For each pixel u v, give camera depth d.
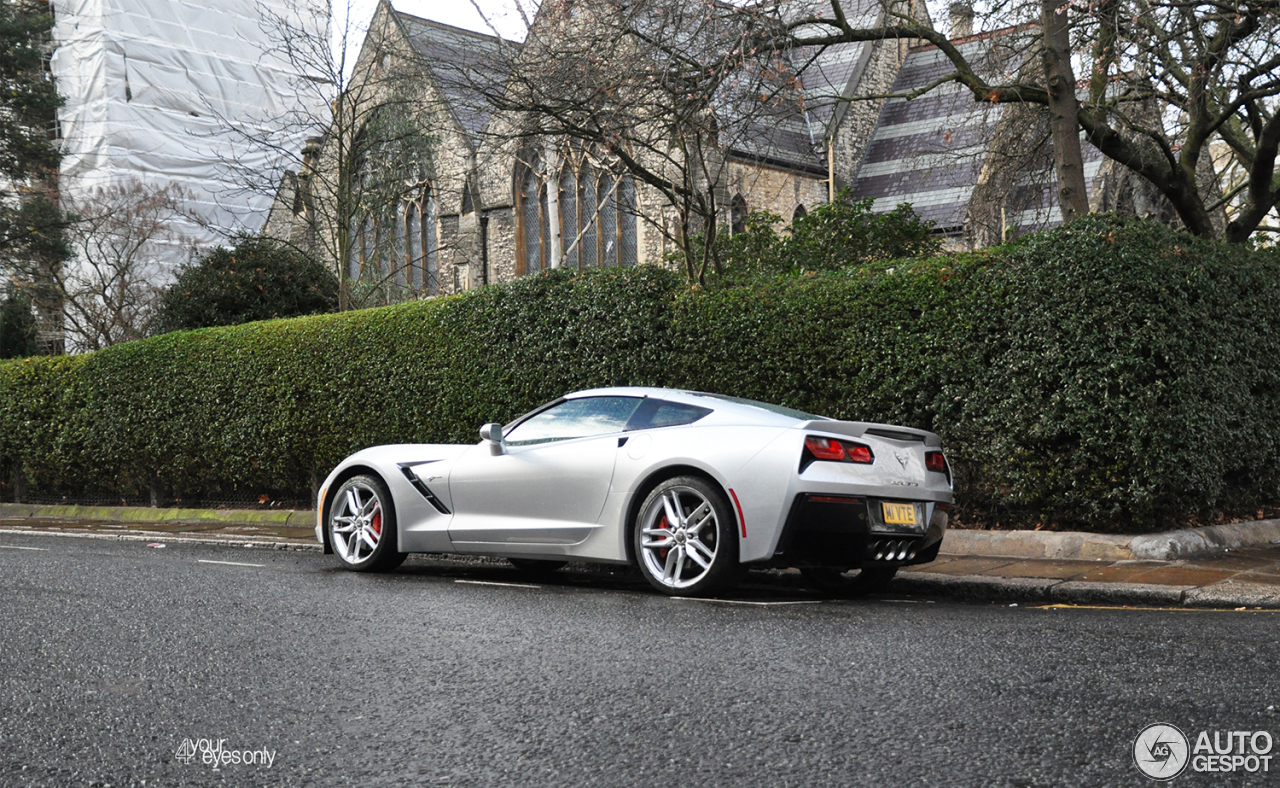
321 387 13.50
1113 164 21.45
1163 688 4.13
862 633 5.40
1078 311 8.53
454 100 16.28
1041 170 15.09
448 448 8.36
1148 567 7.53
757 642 5.21
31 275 30.28
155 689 4.46
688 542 6.88
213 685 4.52
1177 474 8.35
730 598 6.79
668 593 6.94
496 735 3.75
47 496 17.16
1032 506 9.09
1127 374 8.33
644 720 3.88
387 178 22.30
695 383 10.55
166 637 5.55
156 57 35.84
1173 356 8.35
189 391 14.80
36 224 29.98
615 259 30.45
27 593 7.15
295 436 13.73
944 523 7.18
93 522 14.96
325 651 5.17
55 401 16.45
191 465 14.92
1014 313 8.88
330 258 33.38
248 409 14.20
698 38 11.69
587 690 4.32
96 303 30.69
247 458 14.23
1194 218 13.08
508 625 5.79
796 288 10.12
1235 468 9.30
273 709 4.14
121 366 15.62
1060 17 10.80
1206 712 3.79
